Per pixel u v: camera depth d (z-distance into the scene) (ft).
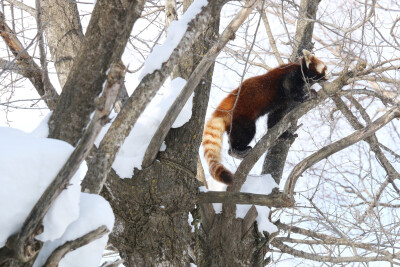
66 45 36.01
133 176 28.30
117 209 28.53
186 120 29.04
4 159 15.90
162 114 28.94
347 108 37.73
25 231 16.01
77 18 36.96
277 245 38.37
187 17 23.38
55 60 36.19
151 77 21.30
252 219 34.06
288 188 28.27
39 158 16.47
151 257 28.73
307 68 43.24
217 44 24.48
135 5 19.11
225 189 36.78
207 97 30.89
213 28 31.68
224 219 34.30
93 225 18.02
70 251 18.22
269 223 34.88
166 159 28.89
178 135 29.37
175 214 29.35
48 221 16.35
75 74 20.31
